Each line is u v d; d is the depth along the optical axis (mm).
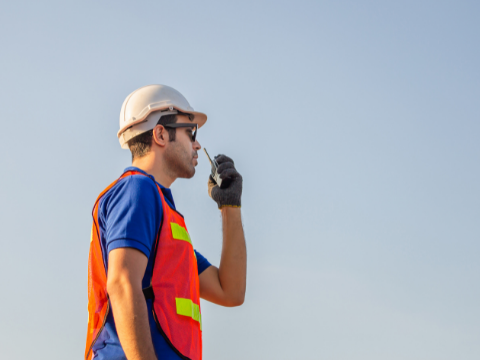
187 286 2977
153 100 3490
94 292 2928
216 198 3969
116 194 2938
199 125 3754
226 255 3848
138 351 2500
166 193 3238
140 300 2594
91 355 2854
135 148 3443
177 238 3000
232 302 3822
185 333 2861
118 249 2686
